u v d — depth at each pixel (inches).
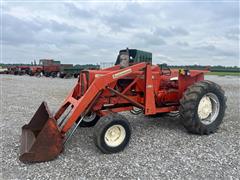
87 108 180.1
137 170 144.9
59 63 1362.0
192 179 134.3
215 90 210.7
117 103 201.3
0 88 600.1
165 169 145.8
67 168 147.6
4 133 214.2
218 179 134.3
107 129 166.4
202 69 251.1
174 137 202.2
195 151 172.6
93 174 140.3
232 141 192.9
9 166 150.3
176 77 233.1
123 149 174.6
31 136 178.2
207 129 205.9
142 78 204.8
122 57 224.7
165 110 216.2
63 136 168.1
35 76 1325.0
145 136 204.8
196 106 200.2
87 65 1251.2
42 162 155.2
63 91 537.0
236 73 1753.2
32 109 321.7
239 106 343.6
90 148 179.3
